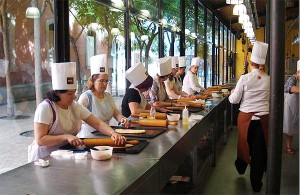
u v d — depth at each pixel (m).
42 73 3.77
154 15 5.96
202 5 9.70
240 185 3.89
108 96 2.94
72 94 2.25
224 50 14.57
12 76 3.59
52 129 2.24
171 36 7.04
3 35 3.29
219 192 3.67
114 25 4.58
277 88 2.30
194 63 6.41
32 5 3.59
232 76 16.78
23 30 3.54
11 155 3.30
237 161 4.08
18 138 3.69
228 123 7.16
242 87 3.68
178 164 2.56
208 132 4.50
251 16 10.31
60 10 2.98
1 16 3.21
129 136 2.61
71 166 1.89
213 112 4.68
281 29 2.25
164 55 6.63
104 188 1.56
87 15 4.07
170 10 6.93
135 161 2.00
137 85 3.39
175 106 4.19
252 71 3.69
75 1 3.86
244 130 3.73
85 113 2.44
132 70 3.34
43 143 2.13
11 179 1.66
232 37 17.27
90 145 2.21
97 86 2.79
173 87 5.27
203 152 4.58
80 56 3.99
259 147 3.62
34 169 1.83
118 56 4.63
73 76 2.23
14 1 3.35
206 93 6.48
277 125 2.34
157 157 2.08
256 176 3.64
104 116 2.84
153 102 4.14
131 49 4.77
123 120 2.90
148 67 5.77
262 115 3.62
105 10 4.34
